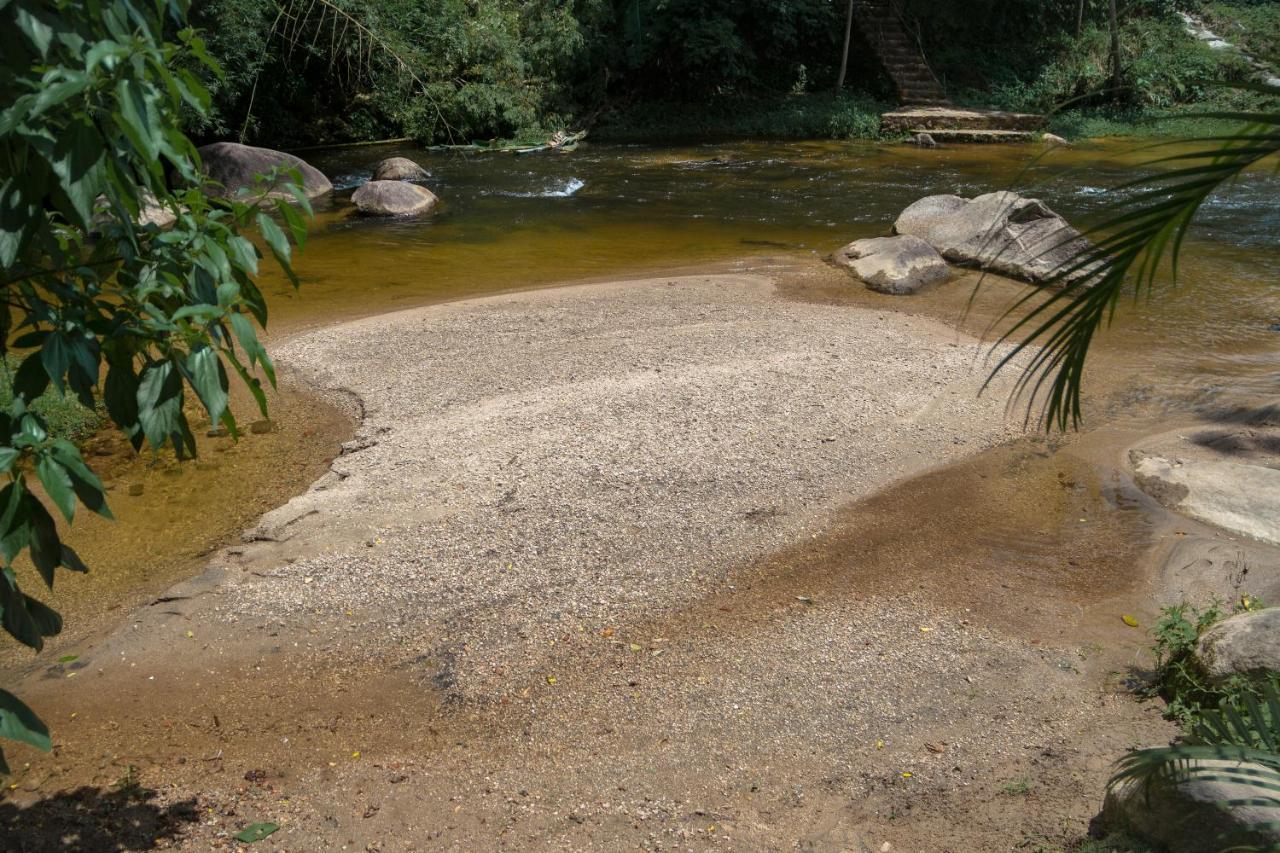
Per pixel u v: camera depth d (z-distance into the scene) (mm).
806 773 4336
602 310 10938
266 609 5684
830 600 5680
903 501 6844
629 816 4117
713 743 4539
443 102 23141
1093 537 6391
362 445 7688
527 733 4664
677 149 23297
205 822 4141
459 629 5469
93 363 3162
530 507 6676
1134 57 26672
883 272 11875
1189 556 6102
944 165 20531
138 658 5324
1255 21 28859
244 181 17656
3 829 4102
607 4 25969
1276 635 4504
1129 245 2867
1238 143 2734
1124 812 3637
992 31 28578
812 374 8984
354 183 19312
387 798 4273
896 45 27469
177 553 6402
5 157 2943
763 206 16875
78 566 3314
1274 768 2969
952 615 5520
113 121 2975
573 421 7973
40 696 5047
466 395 8594
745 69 26484
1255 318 10578
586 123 25578
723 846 3936
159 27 3156
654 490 6910
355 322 10727
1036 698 4785
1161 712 4621
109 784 4395
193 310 3186
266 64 21391
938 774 4285
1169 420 8156
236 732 4746
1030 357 9500
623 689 4941
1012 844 3822
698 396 8461
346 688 5047
